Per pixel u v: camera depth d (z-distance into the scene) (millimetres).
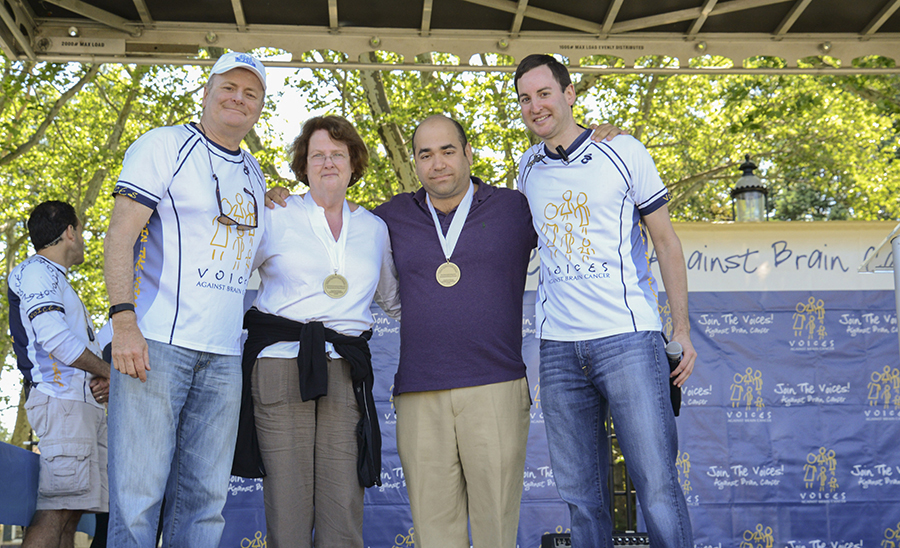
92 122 14172
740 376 4785
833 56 4871
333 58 10602
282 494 2857
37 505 3518
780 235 4879
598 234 2891
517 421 3049
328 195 3092
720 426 4746
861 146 14539
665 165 14422
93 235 14797
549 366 2961
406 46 4789
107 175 13430
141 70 12102
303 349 2883
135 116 14109
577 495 2900
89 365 3557
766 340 4816
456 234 3117
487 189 3238
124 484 2500
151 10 4520
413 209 3256
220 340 2676
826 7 4586
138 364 2455
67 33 4562
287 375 2920
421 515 3025
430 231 3164
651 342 2826
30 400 3576
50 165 13602
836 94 13062
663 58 12102
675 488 2750
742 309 4840
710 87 13742
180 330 2582
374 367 4797
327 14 4605
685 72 4926
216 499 2691
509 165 11789
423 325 3047
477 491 3004
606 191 2885
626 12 4629
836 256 4863
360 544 2955
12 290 3688
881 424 4727
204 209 2650
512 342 3084
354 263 3057
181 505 2689
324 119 3188
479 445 2980
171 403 2572
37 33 4547
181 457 2688
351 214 3178
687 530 2732
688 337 2891
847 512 4648
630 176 2904
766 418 4750
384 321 4844
